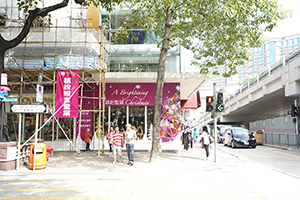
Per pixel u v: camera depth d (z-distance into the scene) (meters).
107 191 6.55
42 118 17.70
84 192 6.45
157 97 11.80
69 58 14.16
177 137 17.11
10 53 15.27
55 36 14.53
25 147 11.44
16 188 6.91
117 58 17.66
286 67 20.28
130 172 9.54
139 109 17.72
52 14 17.56
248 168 10.61
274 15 12.69
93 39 15.20
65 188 6.91
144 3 12.27
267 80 24.31
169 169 10.16
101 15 18.12
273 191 6.51
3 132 10.92
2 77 10.16
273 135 25.80
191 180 8.05
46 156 11.16
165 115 17.31
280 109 37.94
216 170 10.12
